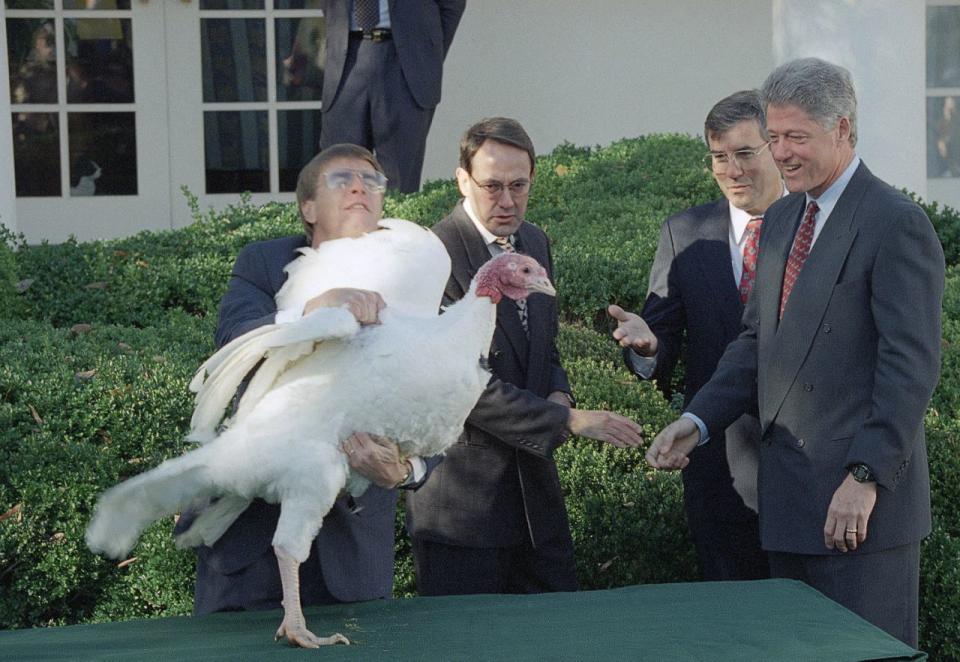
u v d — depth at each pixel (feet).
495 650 10.65
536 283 11.69
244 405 11.76
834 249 13.58
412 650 10.68
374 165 13.08
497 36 37.68
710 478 16.55
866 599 13.57
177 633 11.41
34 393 17.93
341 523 12.66
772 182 16.17
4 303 23.57
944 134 39.01
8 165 28.76
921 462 13.84
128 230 37.06
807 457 13.78
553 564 15.79
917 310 13.10
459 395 11.51
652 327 17.01
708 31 38.04
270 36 36.96
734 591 12.45
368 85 30.48
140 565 17.54
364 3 30.35
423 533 15.55
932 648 16.97
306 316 11.09
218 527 12.39
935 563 16.87
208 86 37.04
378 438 11.50
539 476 15.57
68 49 36.40
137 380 18.47
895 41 29.84
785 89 13.42
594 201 28.68
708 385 15.17
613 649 10.64
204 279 25.05
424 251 12.39
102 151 36.88
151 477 11.32
